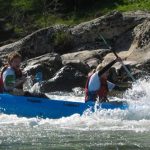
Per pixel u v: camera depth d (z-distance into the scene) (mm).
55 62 38781
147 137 17953
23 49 46188
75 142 17234
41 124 20406
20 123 20547
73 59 42062
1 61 44062
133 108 21688
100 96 22281
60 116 21953
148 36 43844
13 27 62156
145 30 44281
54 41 46844
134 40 45125
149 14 48781
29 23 64500
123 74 37406
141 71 37750
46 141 17391
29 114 22188
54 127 19750
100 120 21219
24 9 67625
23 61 44250
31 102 22219
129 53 43531
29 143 17125
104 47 46625
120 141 17375
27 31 61375
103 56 42844
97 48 46719
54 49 46844
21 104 22266
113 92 31766
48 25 62781
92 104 21844
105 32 47031
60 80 35000
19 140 17516
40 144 17000
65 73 35344
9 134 18422
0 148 16500
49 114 22016
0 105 22516
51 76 37875
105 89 22406
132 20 47156
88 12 64312
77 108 21938
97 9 64375
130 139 17656
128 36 46250
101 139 17656
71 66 37375
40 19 65312
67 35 47094
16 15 64625
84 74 37500
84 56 42250
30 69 37375
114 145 16828
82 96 31328
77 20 63312
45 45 46656
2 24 63656
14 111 22312
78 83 35406
